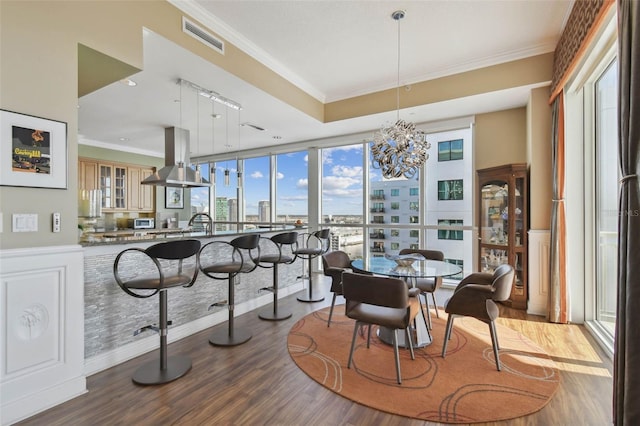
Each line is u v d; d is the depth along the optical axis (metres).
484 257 4.27
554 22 2.98
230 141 6.23
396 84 4.33
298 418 1.85
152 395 2.08
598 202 3.15
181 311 3.08
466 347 2.79
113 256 2.52
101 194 6.36
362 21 2.95
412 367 2.43
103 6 2.21
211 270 2.86
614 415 1.55
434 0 2.66
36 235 1.92
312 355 2.65
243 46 3.31
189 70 3.11
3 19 1.78
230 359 2.59
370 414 1.88
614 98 2.69
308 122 4.87
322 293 4.70
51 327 1.97
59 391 1.99
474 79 3.81
